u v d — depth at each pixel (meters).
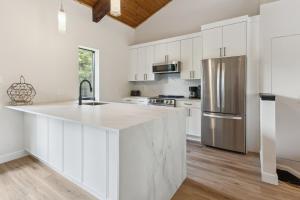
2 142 2.70
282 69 2.81
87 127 1.68
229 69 3.12
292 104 2.76
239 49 3.13
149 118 1.60
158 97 4.48
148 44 4.68
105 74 4.45
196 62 3.89
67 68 3.54
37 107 2.39
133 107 2.40
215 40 3.37
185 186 2.06
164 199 1.77
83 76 4.17
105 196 1.55
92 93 4.34
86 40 3.92
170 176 1.88
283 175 2.29
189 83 4.40
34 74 3.02
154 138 1.61
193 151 3.20
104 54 4.39
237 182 2.13
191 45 3.96
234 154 3.05
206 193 1.92
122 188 1.29
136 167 1.41
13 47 2.75
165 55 4.38
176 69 4.09
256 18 3.01
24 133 2.88
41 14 3.09
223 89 3.20
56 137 2.12
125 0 4.14
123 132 1.27
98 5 3.82
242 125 3.04
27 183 2.11
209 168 2.51
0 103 2.66
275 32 2.85
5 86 2.69
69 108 2.29
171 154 1.90
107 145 1.50
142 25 5.18
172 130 1.92
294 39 2.72
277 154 2.87
